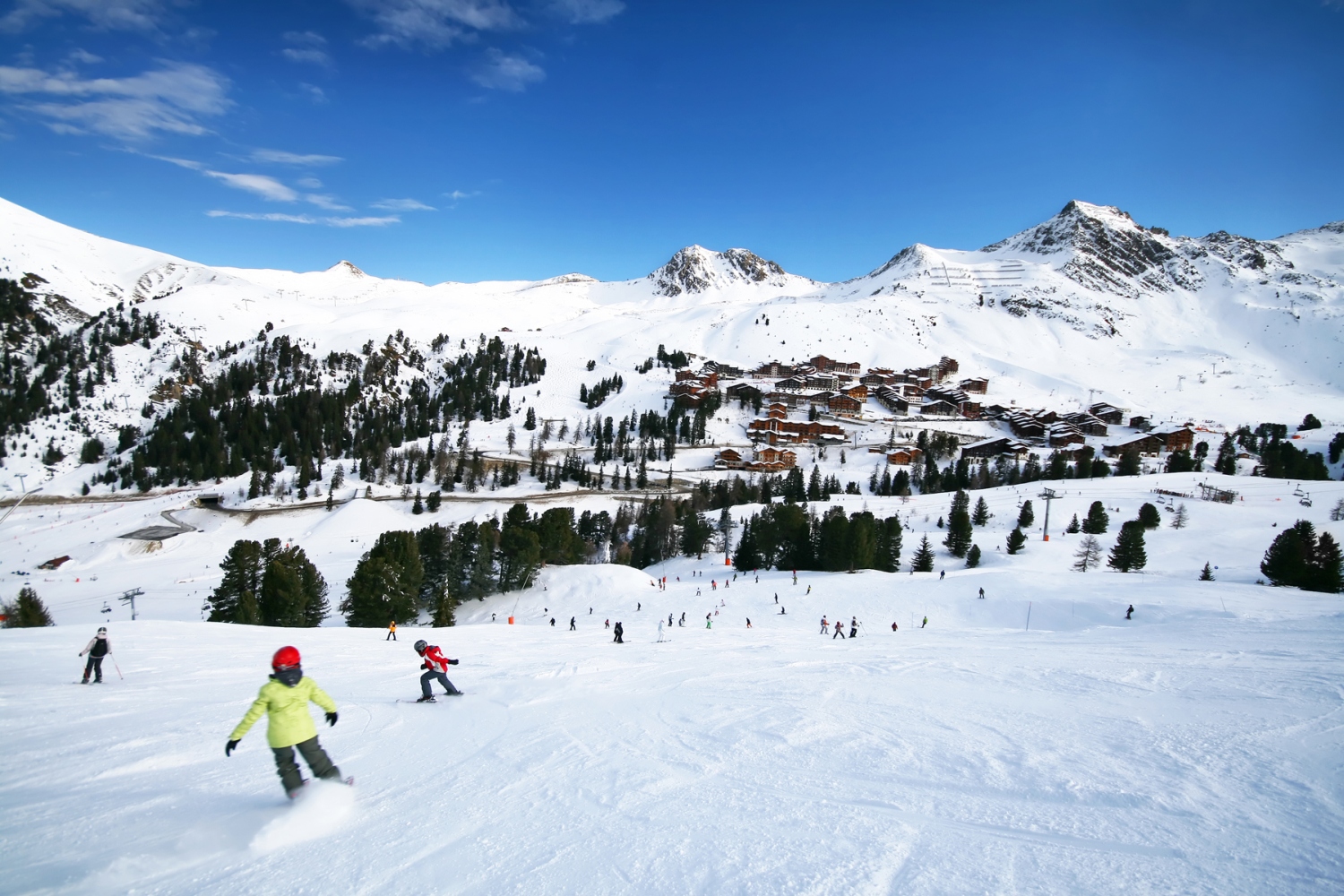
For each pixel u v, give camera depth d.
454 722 12.32
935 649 25.20
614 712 12.98
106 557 103.31
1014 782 8.46
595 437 172.38
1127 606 45.59
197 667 20.27
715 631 40.53
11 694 15.34
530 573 70.62
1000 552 77.38
